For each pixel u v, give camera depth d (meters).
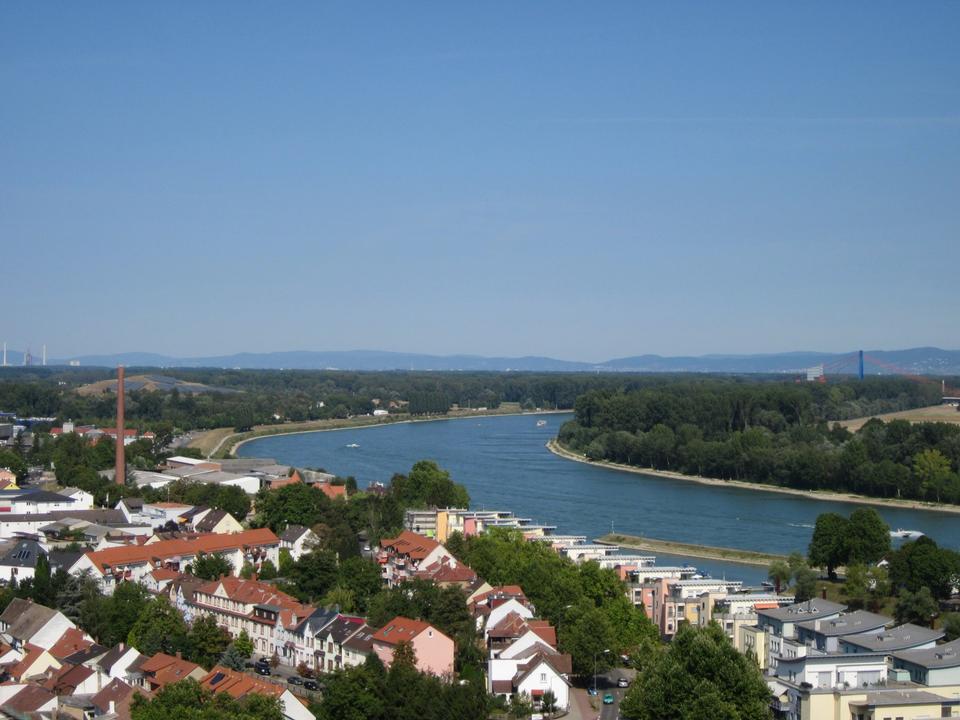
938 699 198.00
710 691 198.88
